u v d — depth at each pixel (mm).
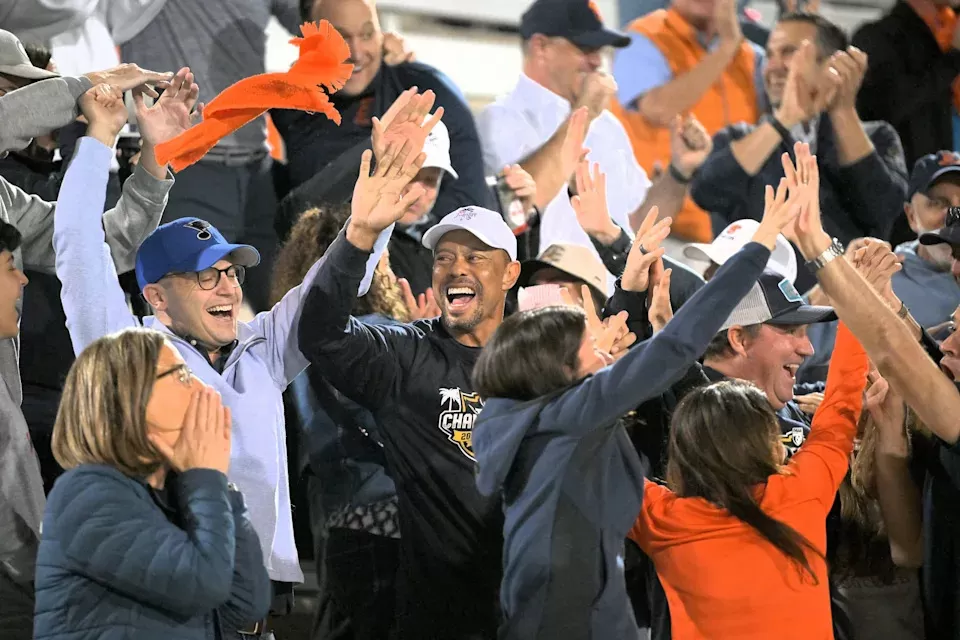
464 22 17969
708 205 17000
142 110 10555
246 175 14281
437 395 10125
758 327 10539
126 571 6965
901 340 9297
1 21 13289
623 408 7910
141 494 7293
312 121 14398
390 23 17406
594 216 13344
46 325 11336
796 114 16484
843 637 10672
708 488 8805
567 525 8109
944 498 10266
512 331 8500
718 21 17938
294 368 10094
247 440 9352
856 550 10633
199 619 7363
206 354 9820
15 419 9453
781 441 9430
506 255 10516
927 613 10602
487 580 10086
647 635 10578
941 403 9430
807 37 17172
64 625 7039
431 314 12594
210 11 14297
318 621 11203
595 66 16297
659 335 8023
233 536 7410
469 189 14531
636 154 18094
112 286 9484
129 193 10641
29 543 9297
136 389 7289
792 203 8727
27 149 11797
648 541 8984
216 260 9578
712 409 8852
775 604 8562
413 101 9367
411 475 10172
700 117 18016
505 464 8273
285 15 14938
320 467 11336
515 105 16219
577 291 12289
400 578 10367
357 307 11578
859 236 16969
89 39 13859
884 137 17594
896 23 18438
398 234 13539
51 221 10820
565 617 8094
